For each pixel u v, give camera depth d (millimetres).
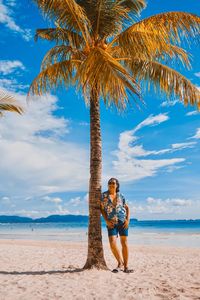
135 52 7727
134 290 5465
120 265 7246
